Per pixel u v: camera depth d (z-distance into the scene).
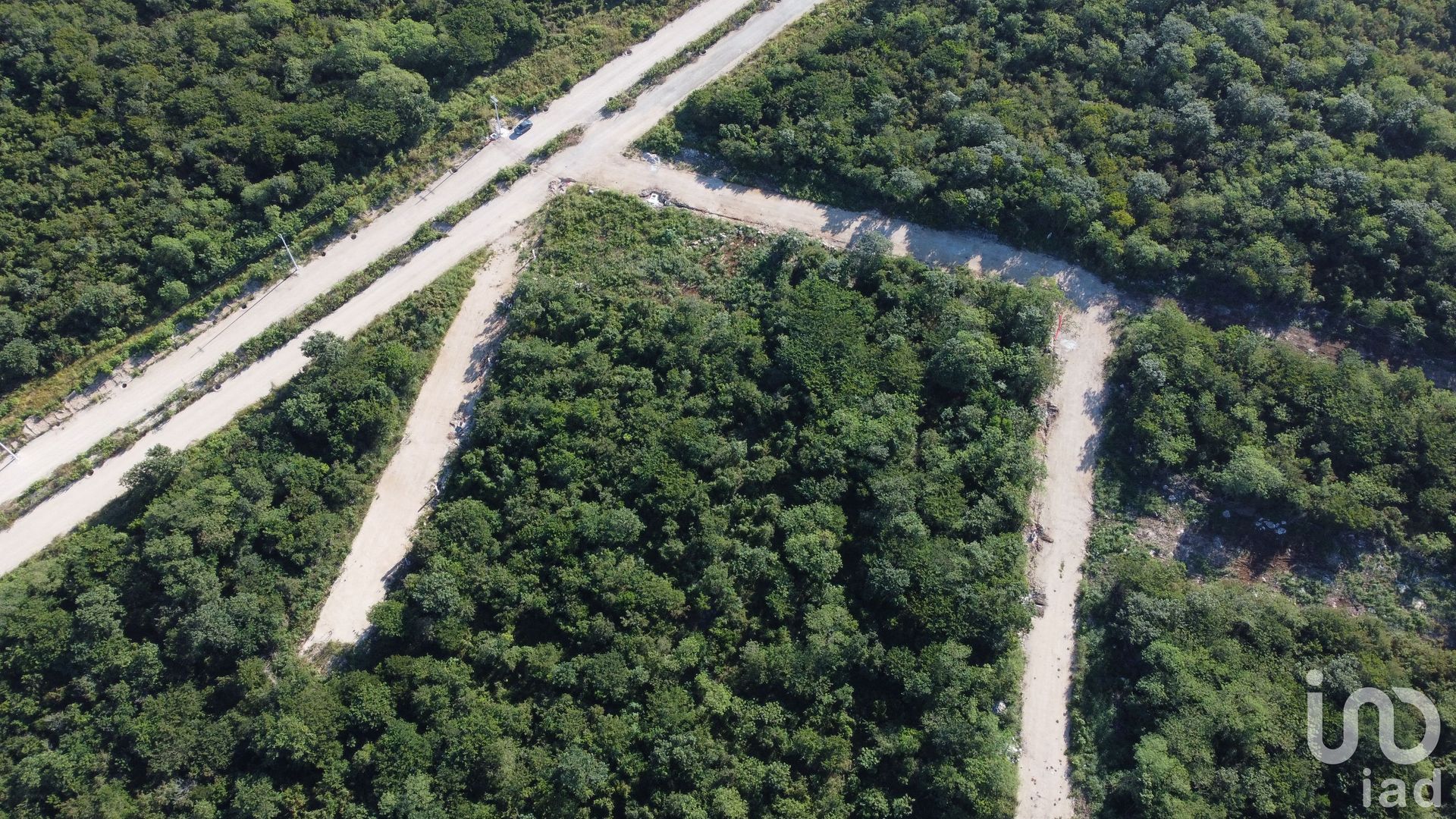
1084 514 91.00
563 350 97.12
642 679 79.81
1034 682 83.81
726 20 122.31
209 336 98.50
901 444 88.75
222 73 108.81
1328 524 87.69
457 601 82.25
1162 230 100.06
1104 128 106.75
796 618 84.12
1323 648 80.44
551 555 85.19
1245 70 107.69
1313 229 99.12
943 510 85.56
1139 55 110.31
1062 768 80.50
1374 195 98.31
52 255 95.69
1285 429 91.19
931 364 93.31
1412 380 90.88
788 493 89.38
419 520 91.12
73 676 79.56
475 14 116.00
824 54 115.06
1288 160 103.12
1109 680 83.19
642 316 97.81
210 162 102.31
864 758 77.69
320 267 103.31
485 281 103.69
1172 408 91.94
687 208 108.56
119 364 95.56
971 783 75.19
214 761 77.44
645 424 90.62
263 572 85.38
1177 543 89.25
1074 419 95.38
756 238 106.06
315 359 93.75
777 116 111.25
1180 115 105.44
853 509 88.12
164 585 81.81
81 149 100.88
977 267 103.88
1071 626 86.12
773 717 79.00
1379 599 85.56
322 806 76.44
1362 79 108.25
